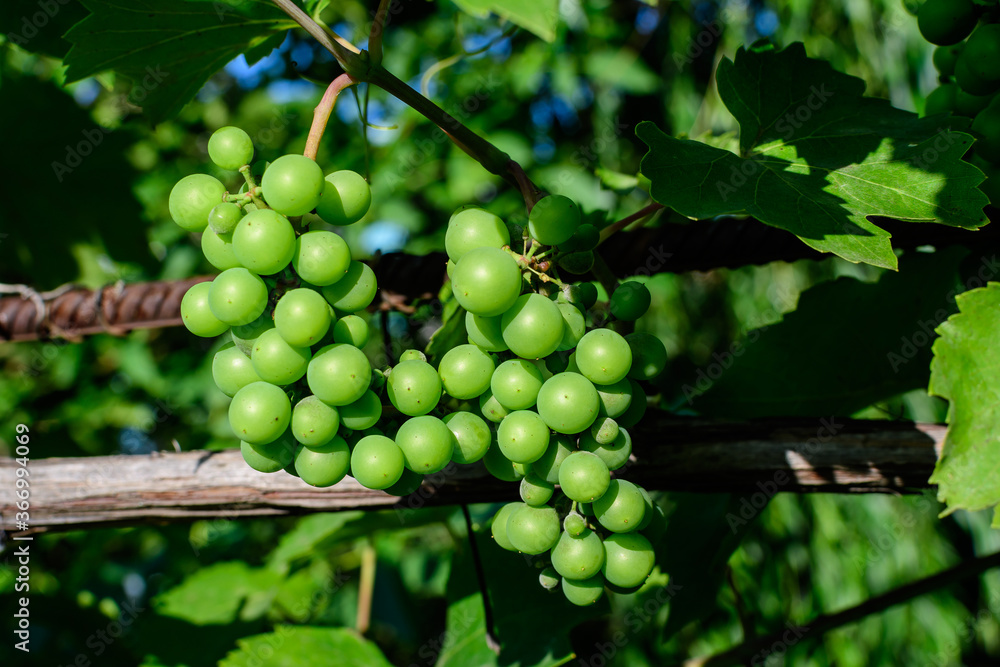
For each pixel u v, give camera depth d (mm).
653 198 518
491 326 489
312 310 475
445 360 497
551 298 500
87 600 889
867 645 1321
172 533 1072
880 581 1353
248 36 573
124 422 1522
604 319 521
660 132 536
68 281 863
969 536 1380
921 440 561
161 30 562
